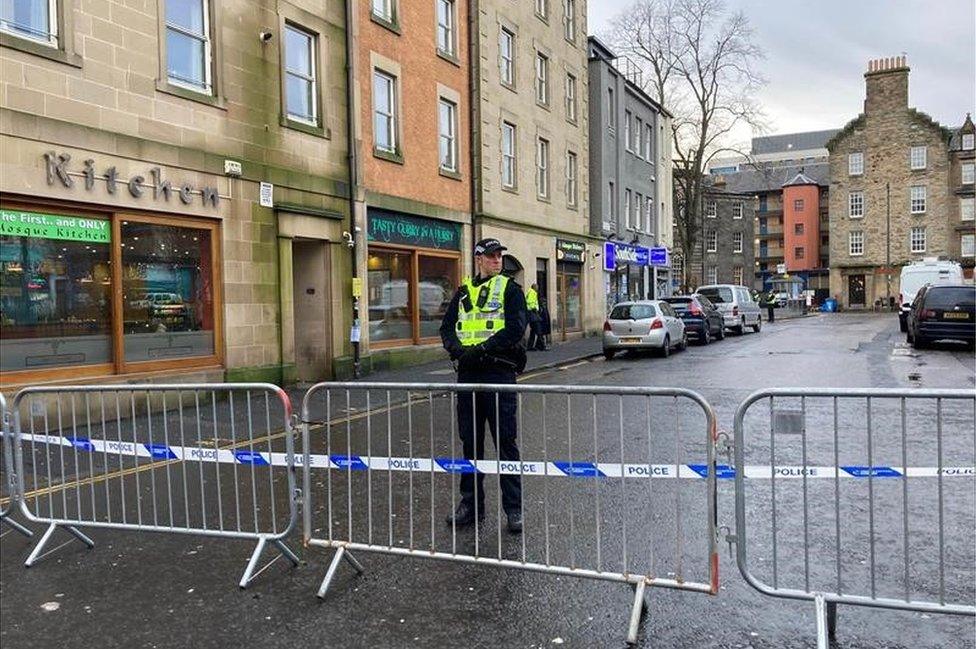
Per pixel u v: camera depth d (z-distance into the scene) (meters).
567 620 3.87
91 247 9.88
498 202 21.12
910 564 4.52
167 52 10.87
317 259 14.31
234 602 4.18
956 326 19.12
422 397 11.67
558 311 25.77
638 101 34.72
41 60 9.05
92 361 9.89
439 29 18.97
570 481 6.52
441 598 4.17
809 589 4.00
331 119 14.34
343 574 4.56
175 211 10.89
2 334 8.85
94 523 5.12
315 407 10.88
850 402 10.70
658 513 5.57
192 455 5.13
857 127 63.75
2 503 5.93
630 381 14.16
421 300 17.72
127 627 3.89
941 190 60.78
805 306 57.91
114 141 9.96
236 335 11.95
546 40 24.80
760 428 8.98
